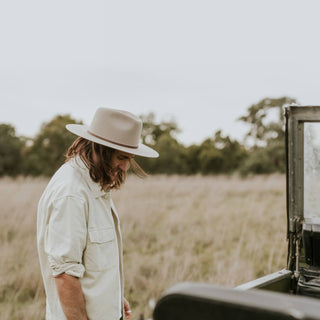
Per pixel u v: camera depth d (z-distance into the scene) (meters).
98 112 1.70
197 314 0.92
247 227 6.82
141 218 7.45
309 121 2.00
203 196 10.49
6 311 3.77
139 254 5.70
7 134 25.17
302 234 1.98
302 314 0.80
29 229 6.32
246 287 1.74
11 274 4.64
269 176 14.25
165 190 11.31
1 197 8.80
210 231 6.58
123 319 1.83
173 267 5.08
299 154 2.04
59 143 24.22
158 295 4.38
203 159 27.48
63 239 1.52
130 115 1.72
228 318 0.88
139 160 26.25
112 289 1.64
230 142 27.81
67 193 1.56
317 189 2.02
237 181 13.22
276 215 7.63
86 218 1.60
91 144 1.69
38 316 3.81
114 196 9.85
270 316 0.84
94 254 1.61
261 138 27.14
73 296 1.53
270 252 5.38
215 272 4.93
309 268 2.01
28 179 12.16
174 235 6.66
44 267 1.67
